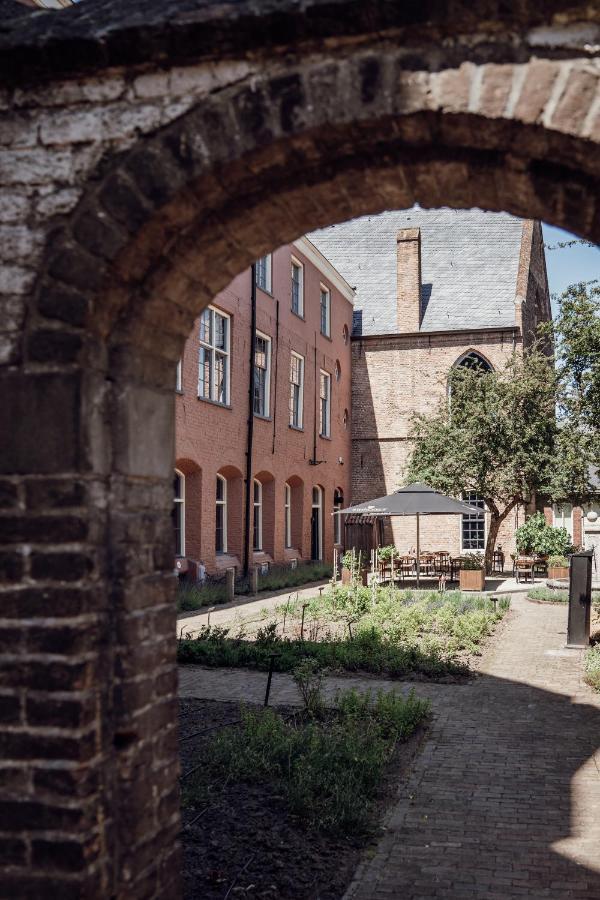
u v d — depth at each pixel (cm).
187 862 464
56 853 304
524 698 873
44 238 325
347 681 958
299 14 300
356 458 3303
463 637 1239
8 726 310
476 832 509
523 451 2412
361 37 306
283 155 324
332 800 533
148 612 345
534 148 319
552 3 290
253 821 521
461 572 2144
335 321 3114
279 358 2512
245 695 876
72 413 314
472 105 303
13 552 314
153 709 345
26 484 315
